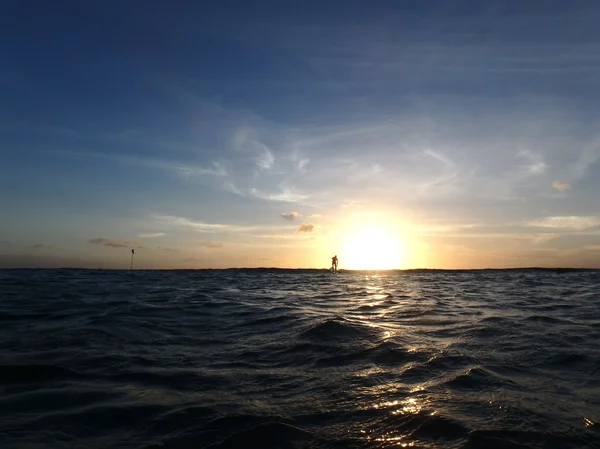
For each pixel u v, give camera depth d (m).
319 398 6.20
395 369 7.61
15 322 11.92
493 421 5.31
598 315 13.77
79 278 28.95
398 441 4.83
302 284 30.84
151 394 6.42
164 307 15.26
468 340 9.88
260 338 10.33
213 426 5.27
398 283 33.00
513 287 27.69
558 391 6.47
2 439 4.96
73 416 5.61
